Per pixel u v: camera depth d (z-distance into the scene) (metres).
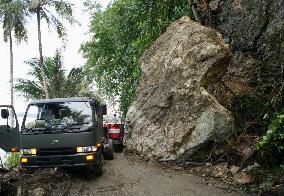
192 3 15.08
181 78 12.02
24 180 9.69
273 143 9.05
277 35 12.07
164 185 9.21
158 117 12.53
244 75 12.50
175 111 11.95
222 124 10.57
